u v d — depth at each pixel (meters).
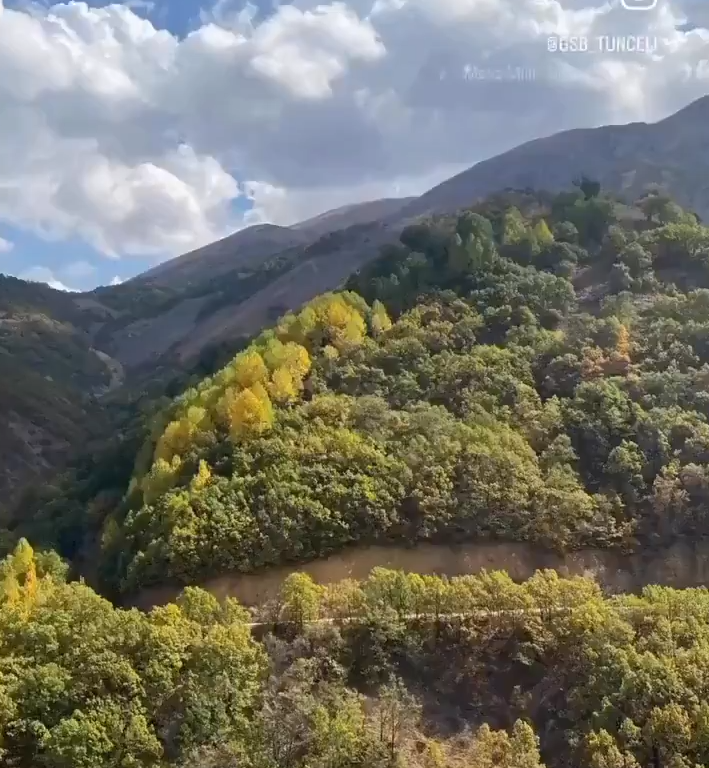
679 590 64.06
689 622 54.75
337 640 56.25
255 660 53.28
